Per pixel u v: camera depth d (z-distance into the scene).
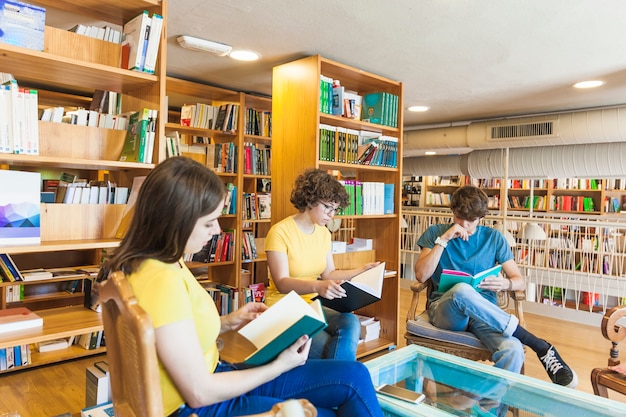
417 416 1.45
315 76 2.71
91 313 1.86
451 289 2.21
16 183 1.63
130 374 0.89
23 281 2.72
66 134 1.79
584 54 2.72
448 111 4.56
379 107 3.19
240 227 3.55
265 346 1.08
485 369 1.79
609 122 3.90
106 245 1.79
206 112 3.54
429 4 2.08
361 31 2.44
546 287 5.76
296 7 2.16
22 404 2.33
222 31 2.50
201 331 1.05
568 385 2.06
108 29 1.92
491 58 2.84
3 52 1.58
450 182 8.55
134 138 1.93
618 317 2.05
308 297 1.70
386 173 3.38
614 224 4.24
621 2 2.00
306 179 2.08
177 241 1.02
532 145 4.52
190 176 1.02
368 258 3.26
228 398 1.02
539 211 7.29
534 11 2.12
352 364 1.25
